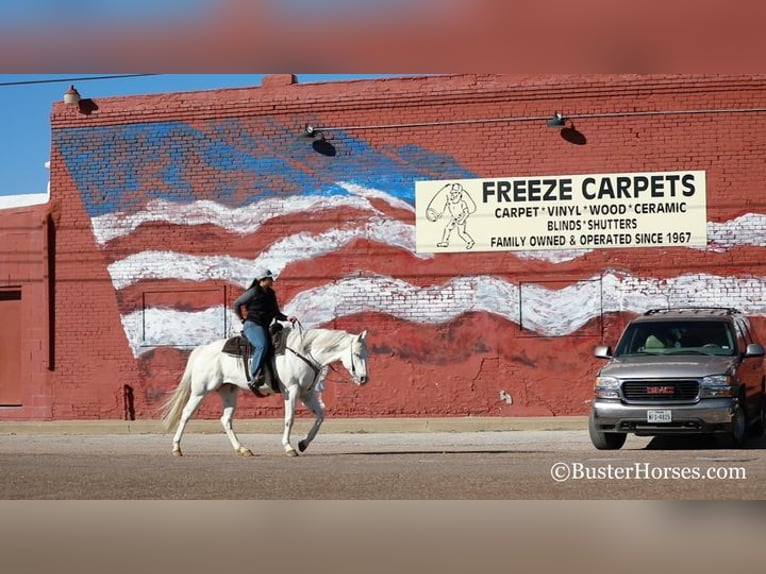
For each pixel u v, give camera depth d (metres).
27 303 24.83
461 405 22.77
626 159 22.38
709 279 22.08
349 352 16.41
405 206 23.16
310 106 23.61
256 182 23.80
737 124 22.08
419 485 12.49
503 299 22.73
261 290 16.83
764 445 17.06
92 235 24.55
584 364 22.39
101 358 24.41
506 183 22.77
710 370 15.74
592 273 22.44
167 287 24.14
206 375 16.94
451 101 23.03
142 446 19.84
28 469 14.62
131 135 24.41
